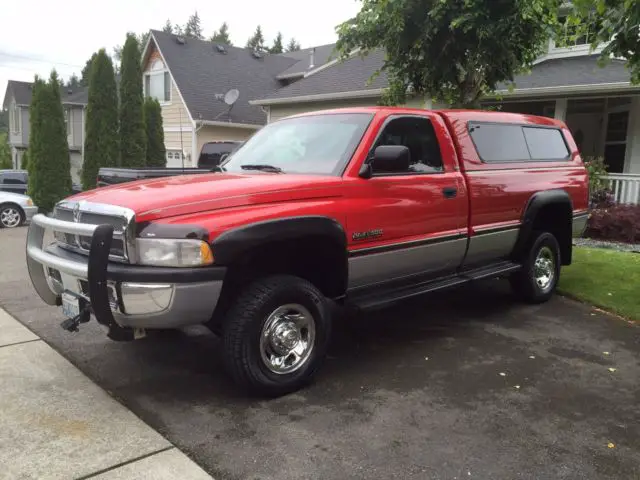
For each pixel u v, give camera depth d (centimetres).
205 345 484
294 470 295
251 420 349
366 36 831
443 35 771
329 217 394
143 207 342
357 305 430
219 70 2420
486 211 529
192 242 336
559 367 445
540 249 618
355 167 423
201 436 329
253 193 368
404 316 583
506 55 766
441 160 494
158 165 1908
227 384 404
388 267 446
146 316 341
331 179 407
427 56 793
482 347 489
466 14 712
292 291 380
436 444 324
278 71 2631
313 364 397
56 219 397
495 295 665
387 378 419
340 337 516
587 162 1179
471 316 584
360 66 1812
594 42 561
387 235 436
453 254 506
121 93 1725
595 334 528
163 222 340
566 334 527
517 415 362
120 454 306
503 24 726
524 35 763
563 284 691
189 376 418
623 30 519
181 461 301
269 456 308
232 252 345
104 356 455
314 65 2400
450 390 398
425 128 488
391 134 456
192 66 2339
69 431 330
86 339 493
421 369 438
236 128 2214
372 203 424
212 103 2191
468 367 442
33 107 1619
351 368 439
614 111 1349
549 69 1394
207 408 365
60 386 394
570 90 1180
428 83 848
